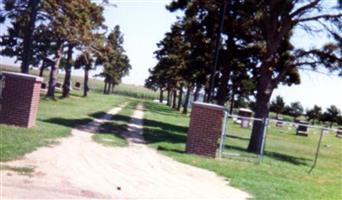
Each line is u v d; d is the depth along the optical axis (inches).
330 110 3560.5
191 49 1417.3
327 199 542.9
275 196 500.4
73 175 452.8
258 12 1053.8
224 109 779.4
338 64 1049.5
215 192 479.8
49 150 573.3
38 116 992.2
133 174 514.6
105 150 665.0
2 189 356.5
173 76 2657.5
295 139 1844.2
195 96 2522.1
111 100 2726.4
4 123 724.0
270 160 893.8
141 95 5565.9
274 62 1067.3
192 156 746.2
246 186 537.6
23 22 1626.5
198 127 775.1
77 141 706.8
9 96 724.0
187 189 475.5
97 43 1775.3
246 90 1663.4
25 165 460.8
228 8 1207.6
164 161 651.5
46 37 1747.0
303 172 792.9
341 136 2461.9
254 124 1043.9
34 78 725.3
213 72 1018.7
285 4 1012.5
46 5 1540.4
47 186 389.4
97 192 397.7
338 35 1039.0
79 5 1636.3
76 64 2509.8
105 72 3769.7
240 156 835.4
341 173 892.0
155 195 423.2
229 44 1343.5
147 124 1339.8
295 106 3814.0
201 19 1334.9
